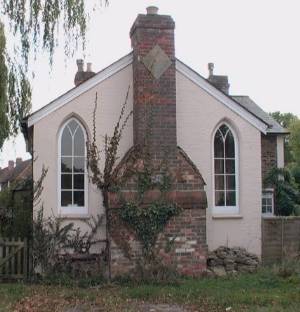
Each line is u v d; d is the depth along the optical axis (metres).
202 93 16.25
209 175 16.12
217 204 16.31
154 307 10.70
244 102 24.45
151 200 14.21
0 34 13.58
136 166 14.34
